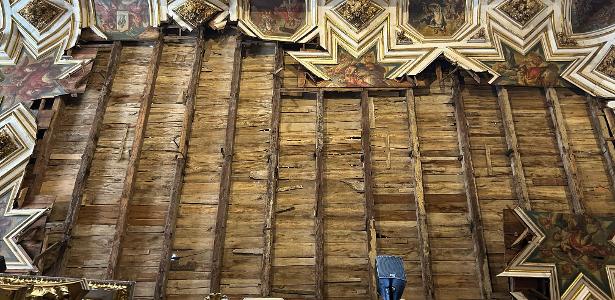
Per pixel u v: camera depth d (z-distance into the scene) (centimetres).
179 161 469
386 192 467
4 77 517
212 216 453
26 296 236
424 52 529
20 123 480
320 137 487
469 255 436
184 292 420
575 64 520
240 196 463
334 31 541
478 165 482
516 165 472
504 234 408
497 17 537
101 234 442
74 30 539
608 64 510
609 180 470
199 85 527
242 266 431
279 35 541
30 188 455
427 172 477
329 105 519
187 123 489
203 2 541
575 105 516
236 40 548
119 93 519
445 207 459
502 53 527
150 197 461
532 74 519
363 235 447
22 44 538
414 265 432
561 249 393
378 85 518
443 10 542
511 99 521
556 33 530
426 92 523
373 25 542
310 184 471
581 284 376
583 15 526
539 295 381
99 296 269
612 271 382
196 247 438
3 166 455
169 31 554
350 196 466
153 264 431
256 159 482
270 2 547
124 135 493
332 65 528
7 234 424
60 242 421
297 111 513
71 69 519
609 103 502
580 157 484
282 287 424
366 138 485
